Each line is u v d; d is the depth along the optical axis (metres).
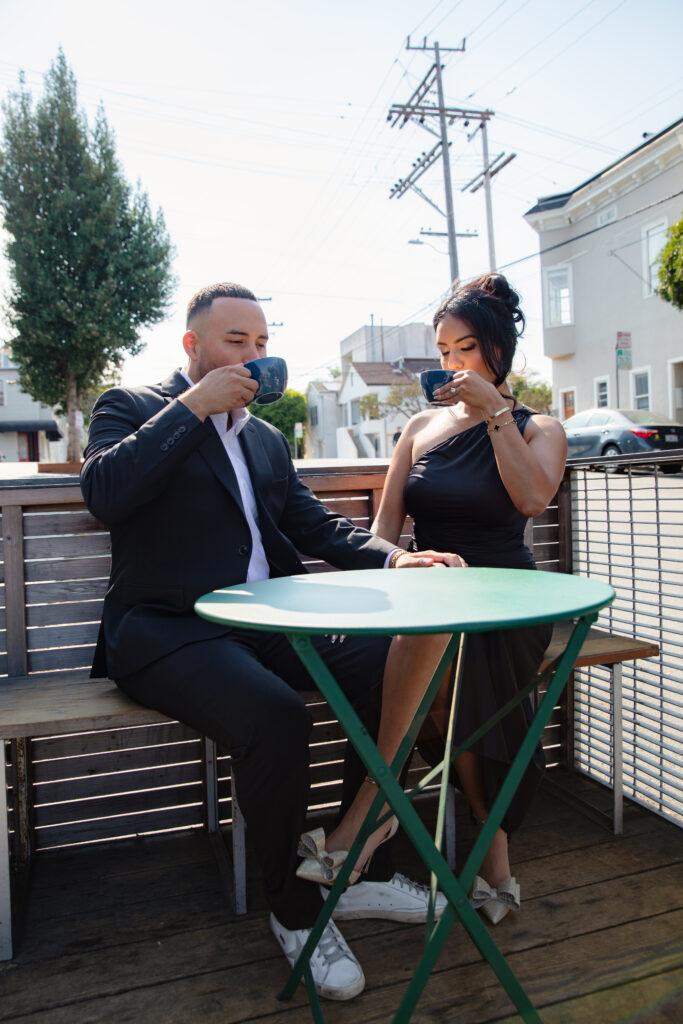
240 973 1.35
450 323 1.72
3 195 14.15
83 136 14.39
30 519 1.91
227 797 2.07
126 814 1.97
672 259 10.72
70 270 14.45
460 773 1.52
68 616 1.94
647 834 1.84
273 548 1.64
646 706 1.97
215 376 1.34
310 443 44.41
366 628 0.78
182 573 1.46
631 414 10.98
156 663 1.37
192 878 1.72
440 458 1.71
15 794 1.74
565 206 18.17
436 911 1.49
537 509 1.55
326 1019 1.21
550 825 1.91
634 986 1.27
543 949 1.38
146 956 1.41
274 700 1.24
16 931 1.50
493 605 0.91
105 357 14.85
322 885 1.48
